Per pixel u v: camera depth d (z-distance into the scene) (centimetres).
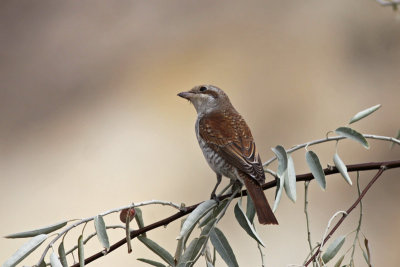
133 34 1708
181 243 556
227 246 536
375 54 1478
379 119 1359
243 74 1508
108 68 1650
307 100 1424
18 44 1806
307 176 577
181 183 1305
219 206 575
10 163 1471
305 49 1520
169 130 1423
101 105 1570
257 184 639
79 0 1850
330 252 532
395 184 1220
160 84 1541
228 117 789
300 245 1132
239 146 732
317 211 1184
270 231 1148
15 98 1658
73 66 1698
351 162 1284
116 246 557
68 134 1520
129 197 1292
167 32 1675
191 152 1362
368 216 1184
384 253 1136
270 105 1431
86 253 1173
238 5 1653
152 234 1195
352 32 1522
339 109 1391
